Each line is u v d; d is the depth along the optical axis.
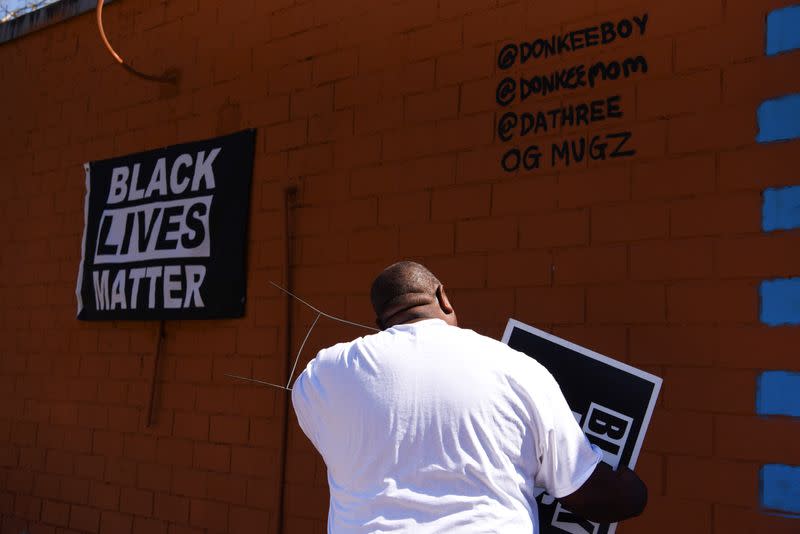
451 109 4.26
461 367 2.25
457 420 2.19
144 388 5.52
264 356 4.89
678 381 3.39
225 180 5.23
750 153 3.30
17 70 6.88
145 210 5.66
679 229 3.45
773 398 3.15
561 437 2.24
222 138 5.29
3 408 6.52
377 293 2.59
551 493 2.30
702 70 3.45
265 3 5.21
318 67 4.88
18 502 6.26
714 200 3.37
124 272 5.72
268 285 4.93
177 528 5.19
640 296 3.53
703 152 3.42
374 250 4.49
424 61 4.40
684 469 3.34
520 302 3.89
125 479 5.55
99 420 5.79
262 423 4.85
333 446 2.35
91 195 6.08
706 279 3.36
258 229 5.04
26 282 6.52
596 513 2.32
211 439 5.09
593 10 3.80
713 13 3.44
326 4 4.89
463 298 4.09
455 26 4.29
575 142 3.80
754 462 3.18
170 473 5.29
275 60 5.11
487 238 4.05
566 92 3.85
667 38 3.56
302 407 2.49
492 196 4.05
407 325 2.42
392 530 2.15
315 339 4.68
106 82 6.15
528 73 3.99
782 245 3.19
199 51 5.55
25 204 6.63
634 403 2.66
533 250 3.88
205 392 5.17
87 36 6.34
